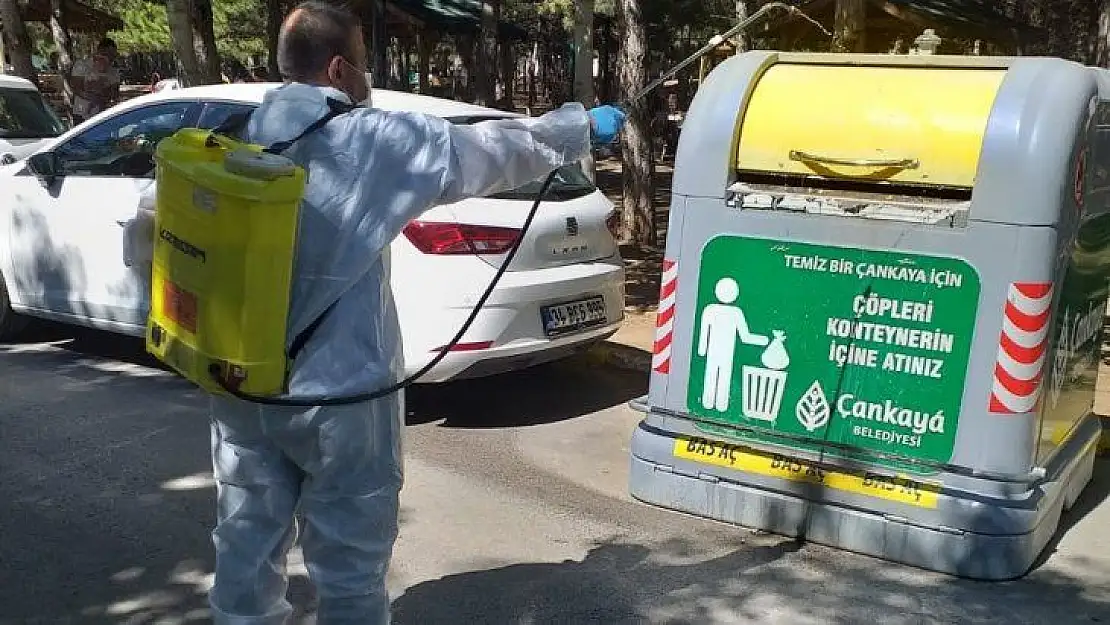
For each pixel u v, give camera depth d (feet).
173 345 8.25
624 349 22.03
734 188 13.37
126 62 149.18
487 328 16.20
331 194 8.12
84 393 19.02
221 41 127.75
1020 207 11.69
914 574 12.68
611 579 12.39
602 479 15.65
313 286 8.16
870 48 55.26
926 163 12.15
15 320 22.15
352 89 8.87
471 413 18.74
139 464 15.56
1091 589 12.40
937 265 12.22
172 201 7.98
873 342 12.75
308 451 8.43
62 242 20.27
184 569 12.35
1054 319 12.37
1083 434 14.98
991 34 51.90
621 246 35.06
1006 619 11.66
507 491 15.07
